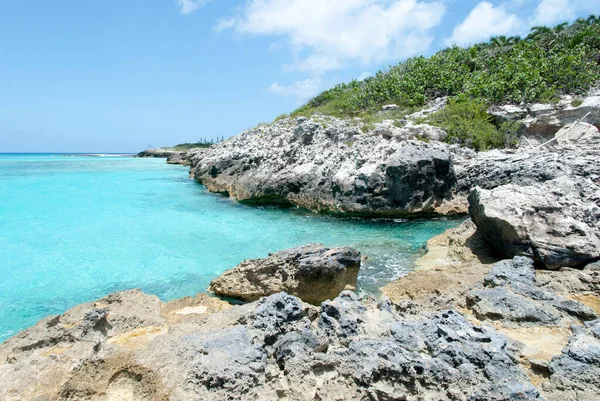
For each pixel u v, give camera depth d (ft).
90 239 49.32
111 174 124.98
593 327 21.04
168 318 25.61
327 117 89.76
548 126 71.61
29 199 74.59
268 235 51.31
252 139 101.09
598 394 16.25
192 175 116.67
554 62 83.35
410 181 57.00
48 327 21.72
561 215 35.19
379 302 25.08
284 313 22.34
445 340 19.42
